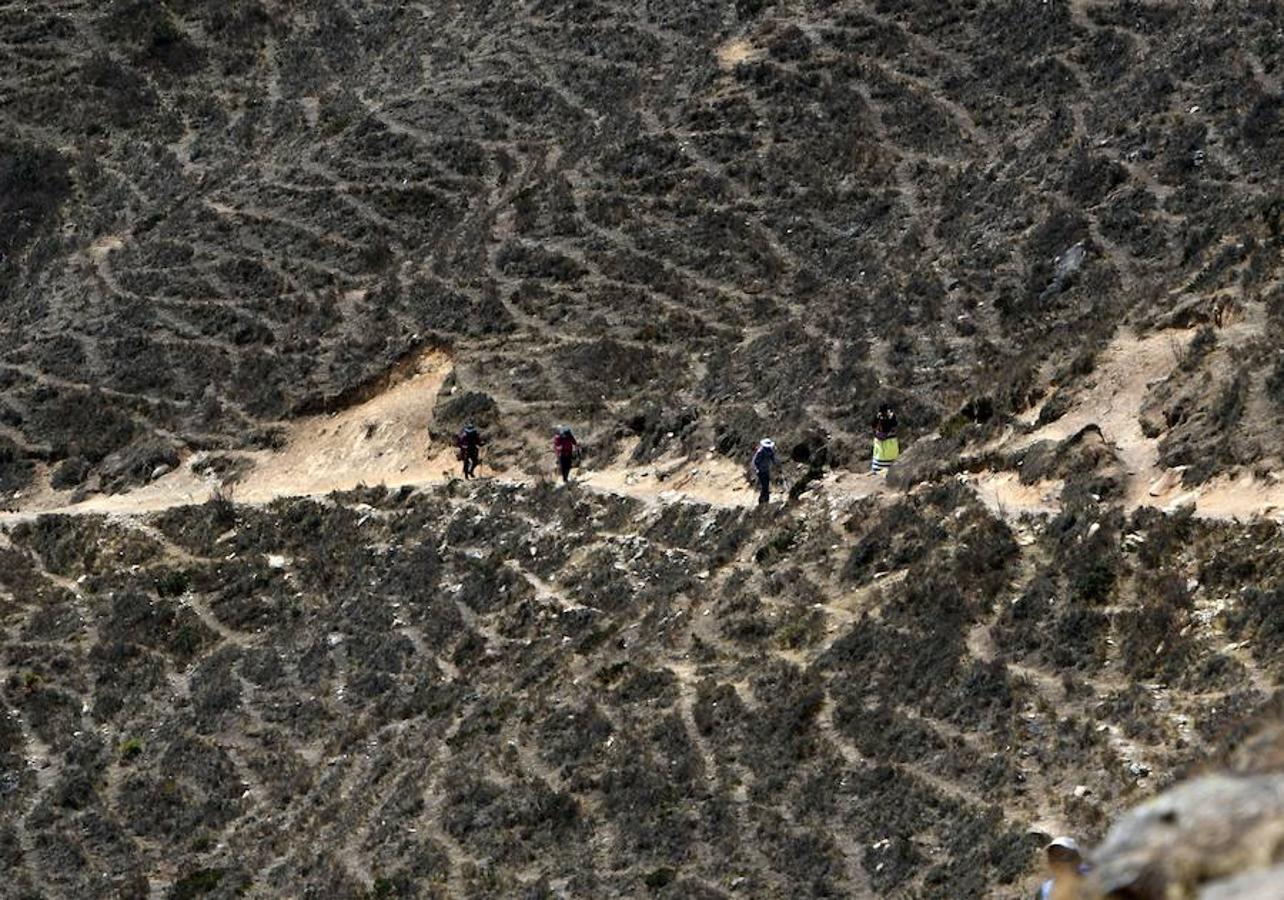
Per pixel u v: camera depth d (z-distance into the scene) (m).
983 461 129.75
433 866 108.88
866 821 94.94
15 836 141.25
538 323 194.88
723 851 97.62
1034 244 166.38
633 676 121.44
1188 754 85.62
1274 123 168.00
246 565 172.25
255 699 152.50
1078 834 82.69
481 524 160.12
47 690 163.38
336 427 196.50
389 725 137.75
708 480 152.88
